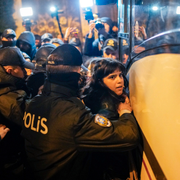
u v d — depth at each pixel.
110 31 3.52
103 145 0.95
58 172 1.00
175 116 0.60
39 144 1.01
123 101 1.12
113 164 1.27
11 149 1.39
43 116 1.01
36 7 4.61
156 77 0.76
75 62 1.04
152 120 0.78
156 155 0.75
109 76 1.09
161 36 0.72
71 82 1.05
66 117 0.95
